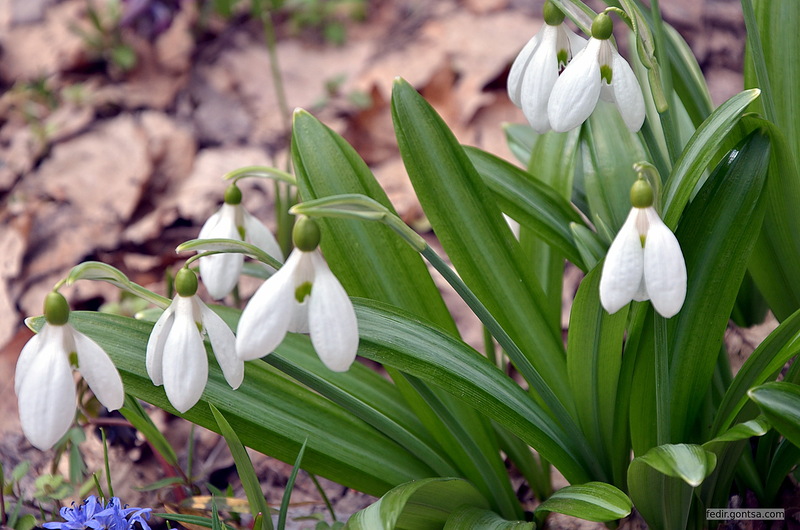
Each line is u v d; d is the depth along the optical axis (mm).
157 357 347
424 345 376
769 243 404
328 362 331
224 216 394
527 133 500
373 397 414
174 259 665
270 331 329
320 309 330
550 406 386
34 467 490
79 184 729
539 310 406
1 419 540
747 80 416
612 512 361
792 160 382
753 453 424
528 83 367
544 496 440
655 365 370
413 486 360
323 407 401
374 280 403
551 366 407
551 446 390
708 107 429
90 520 383
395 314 378
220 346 345
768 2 407
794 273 406
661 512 387
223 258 394
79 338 336
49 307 332
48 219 705
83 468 453
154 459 489
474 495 394
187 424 519
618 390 393
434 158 398
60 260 676
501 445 434
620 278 331
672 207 362
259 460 491
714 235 378
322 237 403
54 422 331
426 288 405
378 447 401
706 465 344
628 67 353
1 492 436
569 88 352
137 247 684
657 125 435
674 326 383
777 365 360
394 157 756
